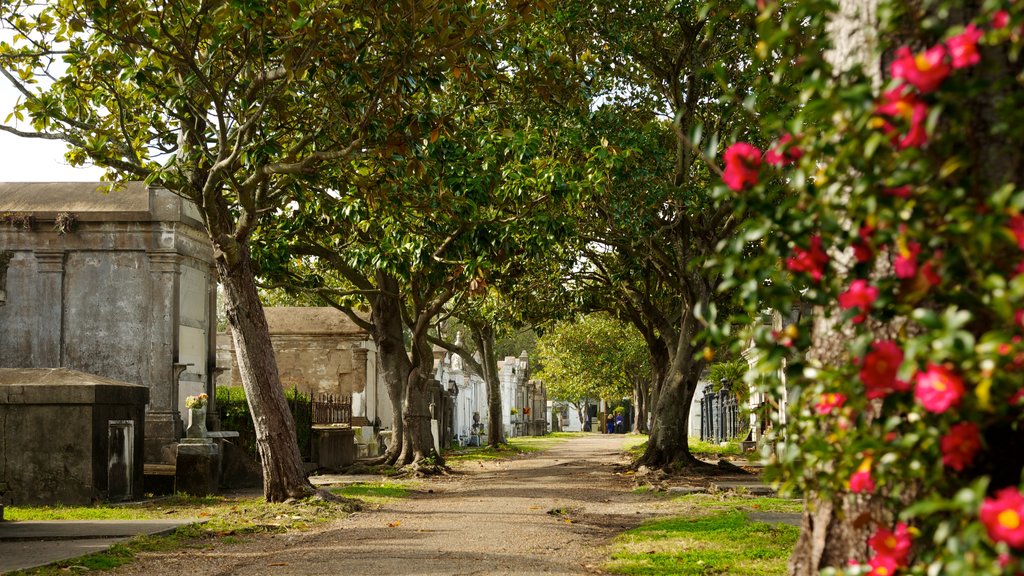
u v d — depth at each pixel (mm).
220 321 69312
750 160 3922
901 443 3496
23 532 11961
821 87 3695
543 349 65125
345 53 13172
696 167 25203
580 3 20969
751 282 3918
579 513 15172
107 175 18656
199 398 18172
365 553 10539
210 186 14625
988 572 2930
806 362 3918
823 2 3732
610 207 21453
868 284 3889
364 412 35344
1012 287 3096
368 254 20891
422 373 26719
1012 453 3777
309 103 15398
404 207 18141
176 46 13227
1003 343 3027
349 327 35375
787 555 9727
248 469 20547
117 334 21422
